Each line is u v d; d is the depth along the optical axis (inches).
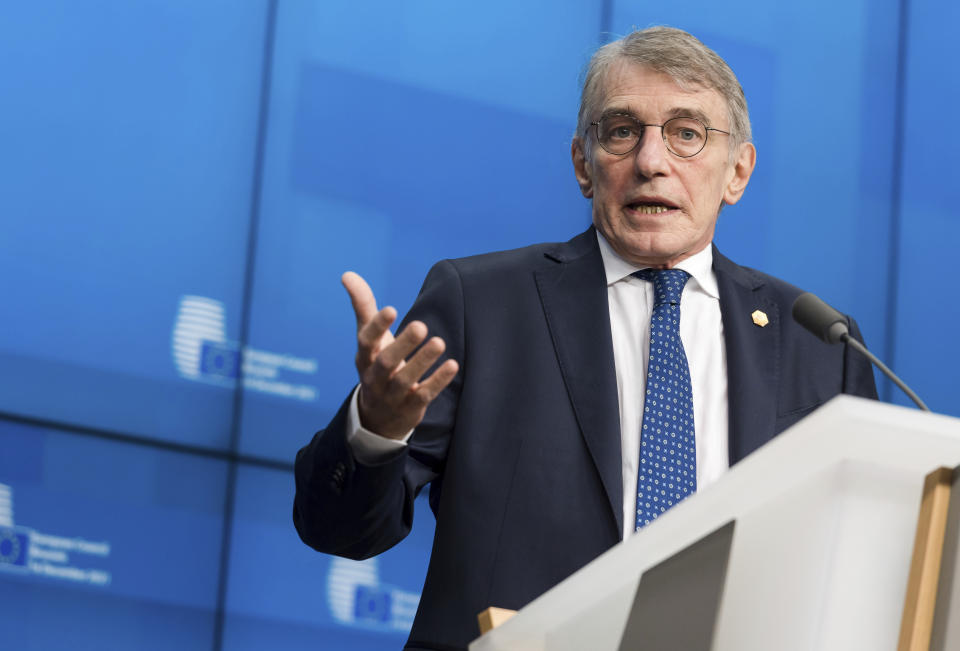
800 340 207.5
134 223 469.4
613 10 556.4
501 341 199.5
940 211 583.2
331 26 512.1
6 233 450.0
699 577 103.8
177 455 460.8
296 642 462.6
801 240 564.1
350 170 505.7
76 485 443.2
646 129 210.1
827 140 574.2
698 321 207.9
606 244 214.5
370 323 147.0
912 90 589.0
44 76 464.4
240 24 497.4
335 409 489.4
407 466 187.5
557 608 117.0
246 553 464.4
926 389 566.6
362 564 473.4
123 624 439.8
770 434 195.0
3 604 422.6
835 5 585.3
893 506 96.9
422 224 514.0
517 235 530.0
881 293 570.3
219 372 473.7
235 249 483.5
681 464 191.0
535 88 542.6
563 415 192.2
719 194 215.0
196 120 485.1
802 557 97.0
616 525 183.5
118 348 459.5
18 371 442.9
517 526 183.5
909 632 95.2
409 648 180.4
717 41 565.3
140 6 482.6
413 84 522.0
